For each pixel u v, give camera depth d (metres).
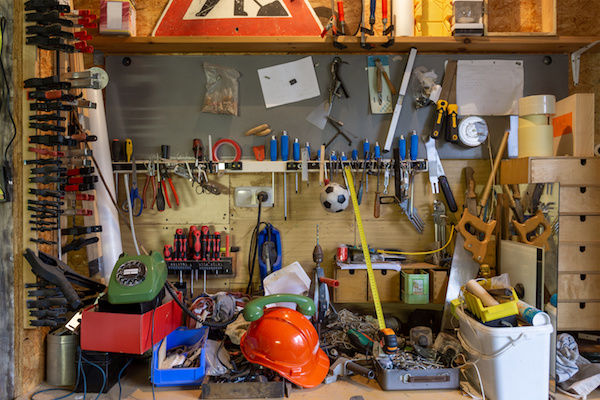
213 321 1.94
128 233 2.28
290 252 2.30
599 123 2.37
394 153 2.24
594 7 2.34
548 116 2.10
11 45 1.69
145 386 1.71
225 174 2.30
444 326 2.08
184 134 2.30
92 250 2.09
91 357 1.66
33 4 1.67
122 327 1.55
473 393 1.64
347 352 1.95
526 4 2.35
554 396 1.68
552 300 1.80
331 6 2.21
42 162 1.69
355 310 2.30
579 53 2.29
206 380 1.62
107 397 1.62
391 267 2.12
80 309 1.75
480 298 1.70
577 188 1.99
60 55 1.88
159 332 1.66
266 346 1.66
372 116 2.31
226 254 2.20
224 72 2.29
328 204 2.08
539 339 1.57
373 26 2.25
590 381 1.71
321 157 2.21
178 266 2.17
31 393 1.67
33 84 1.67
